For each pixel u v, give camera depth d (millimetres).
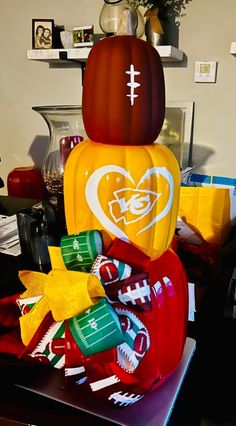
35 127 1858
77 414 490
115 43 511
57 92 1760
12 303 600
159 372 524
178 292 571
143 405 510
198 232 1108
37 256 814
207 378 975
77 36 1504
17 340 545
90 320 408
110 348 411
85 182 525
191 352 635
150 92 513
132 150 527
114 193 518
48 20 1571
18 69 1799
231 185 1481
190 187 1121
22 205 1318
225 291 947
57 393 516
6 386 522
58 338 459
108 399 472
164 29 1375
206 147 1547
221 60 1437
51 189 1390
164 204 546
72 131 1487
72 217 575
